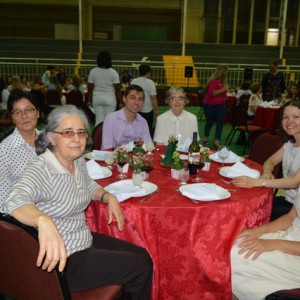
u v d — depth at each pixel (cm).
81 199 167
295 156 243
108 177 226
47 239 117
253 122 623
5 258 136
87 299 154
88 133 174
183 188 199
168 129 324
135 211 185
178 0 1697
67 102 782
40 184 149
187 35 1711
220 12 1716
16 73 1338
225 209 188
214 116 590
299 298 167
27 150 203
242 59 1510
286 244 183
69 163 171
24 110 201
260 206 205
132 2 1691
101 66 532
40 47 1480
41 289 132
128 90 306
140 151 243
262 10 1761
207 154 244
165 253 192
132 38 1781
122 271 165
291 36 1767
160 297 198
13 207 128
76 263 163
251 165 260
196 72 1431
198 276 194
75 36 1752
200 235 189
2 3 1659
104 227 200
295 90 706
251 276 179
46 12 1730
